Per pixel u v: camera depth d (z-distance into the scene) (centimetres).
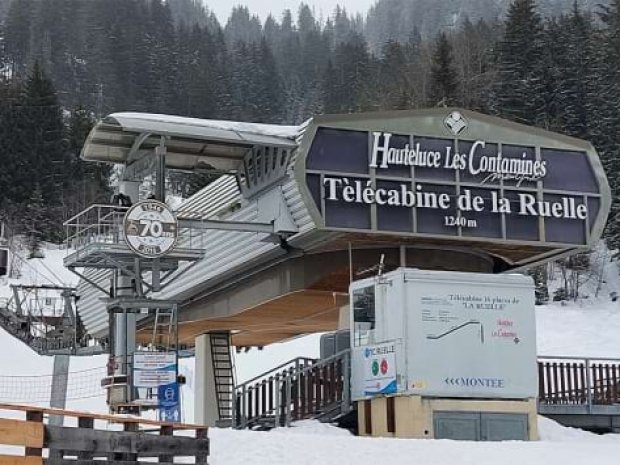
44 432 1054
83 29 16612
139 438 1212
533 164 2403
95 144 2367
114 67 15800
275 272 2608
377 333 2009
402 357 1916
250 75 15400
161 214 2177
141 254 2147
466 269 2536
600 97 7462
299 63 16762
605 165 6931
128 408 2072
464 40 10038
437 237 2297
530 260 2672
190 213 2705
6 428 998
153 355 2002
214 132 2203
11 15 16912
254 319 3014
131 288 2380
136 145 2330
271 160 2359
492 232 2350
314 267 2470
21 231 9856
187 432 1656
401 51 12094
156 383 1992
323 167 2216
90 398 4003
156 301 2211
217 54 16025
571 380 2392
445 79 8281
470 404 1939
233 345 3934
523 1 8556
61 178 10469
